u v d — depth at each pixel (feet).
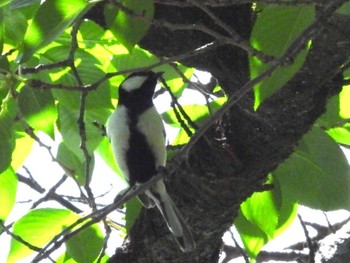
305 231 23.07
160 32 21.07
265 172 21.30
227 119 21.08
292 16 14.08
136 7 15.67
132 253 22.63
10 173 21.49
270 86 14.21
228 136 20.98
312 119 20.06
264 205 23.09
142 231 22.70
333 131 24.23
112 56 23.89
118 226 24.18
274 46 14.26
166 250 22.41
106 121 24.72
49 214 22.75
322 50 18.38
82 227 15.98
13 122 18.35
